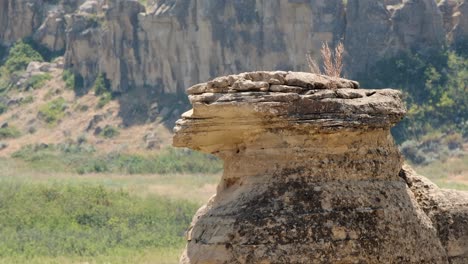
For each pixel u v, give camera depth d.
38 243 76.94
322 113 28.75
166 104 162.12
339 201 28.50
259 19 159.25
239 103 28.45
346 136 29.02
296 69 154.38
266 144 28.78
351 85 30.25
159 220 88.31
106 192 97.62
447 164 126.00
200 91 29.33
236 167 29.41
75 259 70.62
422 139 135.88
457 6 157.50
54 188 96.75
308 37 153.12
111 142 155.12
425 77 147.00
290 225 27.91
